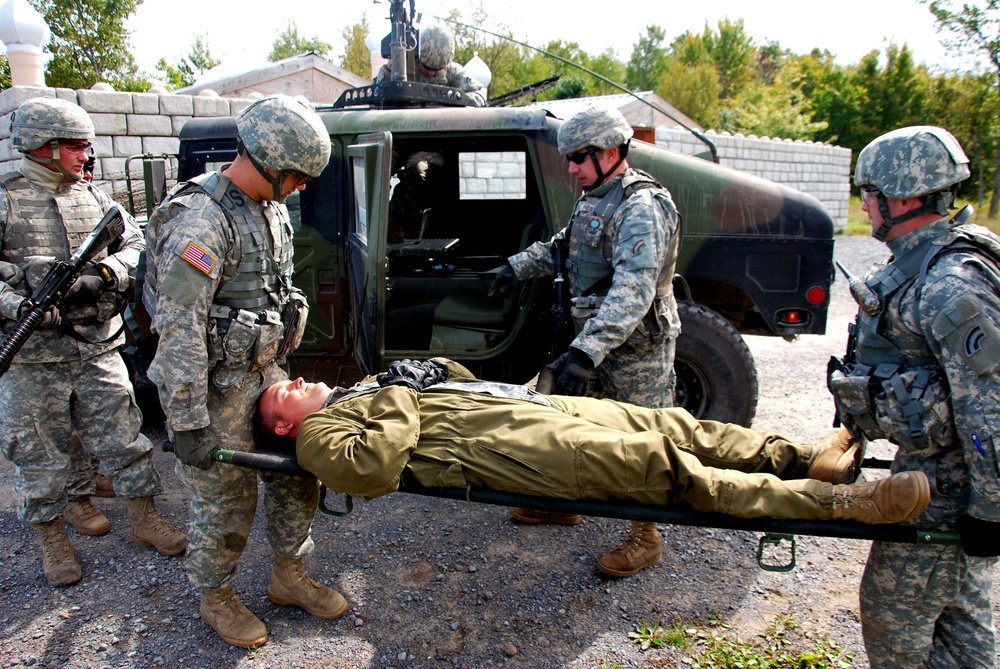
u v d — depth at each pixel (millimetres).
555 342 3092
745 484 2078
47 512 2893
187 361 2180
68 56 17906
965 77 18953
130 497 3098
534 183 4746
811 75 30641
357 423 2348
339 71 13812
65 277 2783
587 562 3037
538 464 2240
